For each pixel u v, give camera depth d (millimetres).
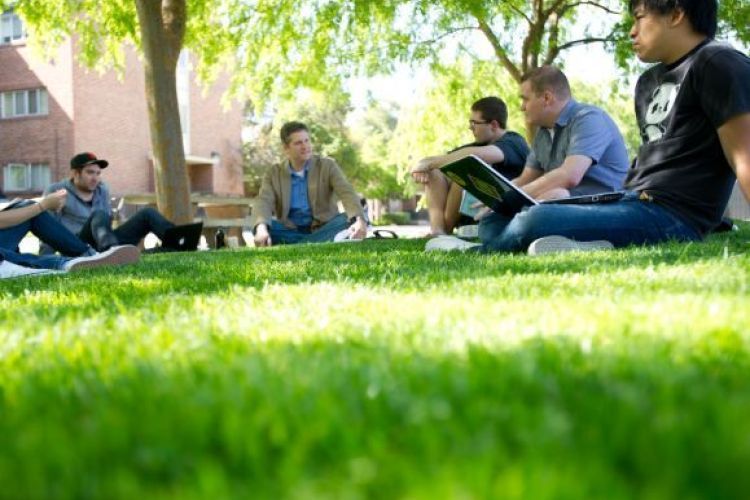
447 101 14727
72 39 20641
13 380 1186
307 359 1223
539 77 4633
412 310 1780
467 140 15227
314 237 7445
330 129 35094
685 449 657
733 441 653
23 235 4918
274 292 2371
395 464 660
